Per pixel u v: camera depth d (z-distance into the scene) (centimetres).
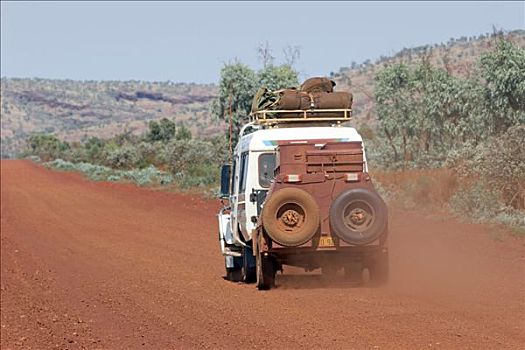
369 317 2505
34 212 8988
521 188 4759
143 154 15975
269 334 2380
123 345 2431
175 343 2377
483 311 2500
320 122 3500
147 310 3030
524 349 1991
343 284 3266
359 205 3038
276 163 3170
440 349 2033
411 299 2791
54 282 4128
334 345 2164
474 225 4588
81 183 13638
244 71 8700
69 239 6247
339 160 3048
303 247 3041
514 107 5881
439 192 5425
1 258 5409
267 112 3453
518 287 2931
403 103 7831
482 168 5025
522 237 4088
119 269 4406
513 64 5781
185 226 6494
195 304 3053
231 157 4088
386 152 7788
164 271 4147
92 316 3028
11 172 19250
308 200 3016
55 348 2469
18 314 3238
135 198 9719
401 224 4925
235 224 3594
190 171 10906
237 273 3806
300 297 2994
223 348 2252
